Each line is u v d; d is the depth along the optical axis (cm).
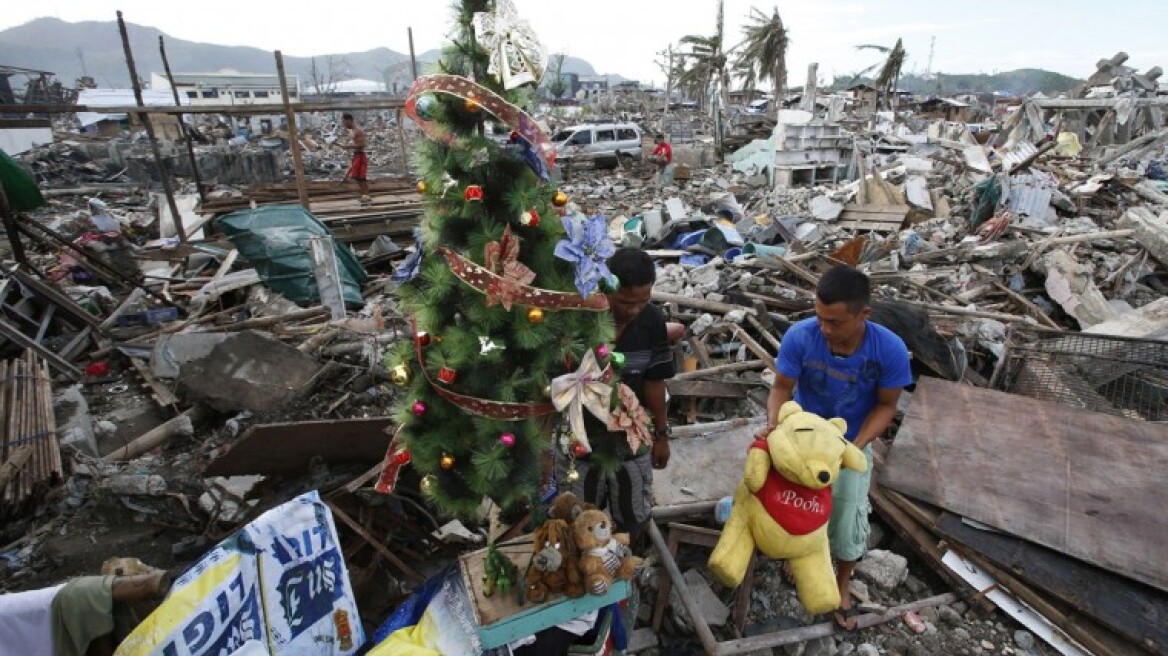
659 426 281
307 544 210
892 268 845
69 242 852
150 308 770
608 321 205
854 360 260
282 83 973
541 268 192
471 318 187
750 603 318
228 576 184
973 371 517
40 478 401
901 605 314
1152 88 2642
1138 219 897
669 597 312
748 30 3111
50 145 2427
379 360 519
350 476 306
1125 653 270
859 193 1322
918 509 341
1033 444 367
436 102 179
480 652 207
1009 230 1002
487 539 328
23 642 178
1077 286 713
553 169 185
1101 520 311
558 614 210
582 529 211
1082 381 462
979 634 299
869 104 3559
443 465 198
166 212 1270
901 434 389
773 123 2592
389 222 1081
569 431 229
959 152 1822
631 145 2273
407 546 322
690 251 937
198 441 479
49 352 590
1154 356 461
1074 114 2377
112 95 4222
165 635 168
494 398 193
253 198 1204
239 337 484
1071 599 285
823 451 231
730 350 598
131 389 581
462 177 184
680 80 3591
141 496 376
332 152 3039
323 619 215
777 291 717
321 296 711
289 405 482
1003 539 316
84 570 340
